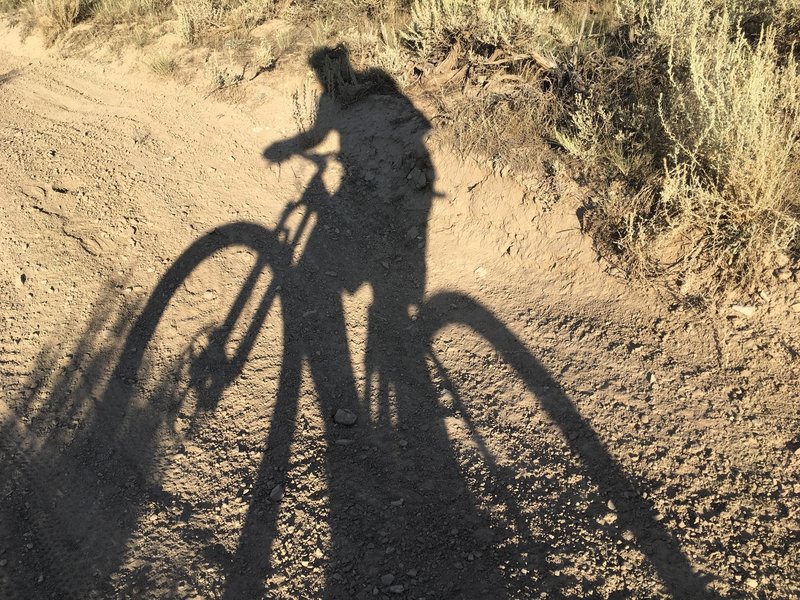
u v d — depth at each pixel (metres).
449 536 3.03
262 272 5.02
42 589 2.95
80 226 5.46
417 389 3.96
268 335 4.44
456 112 5.54
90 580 2.97
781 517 2.71
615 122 4.60
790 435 3.00
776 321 3.42
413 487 3.33
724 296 3.62
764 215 3.56
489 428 3.58
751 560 2.60
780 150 3.52
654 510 2.89
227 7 9.09
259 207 5.76
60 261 5.07
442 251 5.01
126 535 3.16
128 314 4.60
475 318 4.40
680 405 3.31
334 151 6.20
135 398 3.96
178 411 3.87
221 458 3.56
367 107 6.27
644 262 3.94
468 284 4.70
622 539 2.81
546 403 3.61
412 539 3.04
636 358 3.63
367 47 6.86
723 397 3.26
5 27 10.45
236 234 5.43
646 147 4.32
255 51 7.89
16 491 3.44
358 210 5.60
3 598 2.91
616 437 3.28
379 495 3.29
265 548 3.05
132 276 4.95
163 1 9.89
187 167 6.34
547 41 5.66
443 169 5.32
